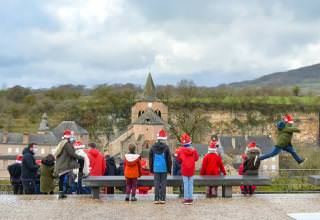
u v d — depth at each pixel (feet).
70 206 61.05
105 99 548.72
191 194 63.16
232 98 560.61
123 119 539.70
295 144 525.75
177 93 557.74
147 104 494.18
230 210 58.70
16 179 77.10
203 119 506.89
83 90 622.54
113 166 79.05
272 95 603.26
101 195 70.33
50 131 445.37
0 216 55.21
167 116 495.82
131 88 566.36
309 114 551.59
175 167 74.43
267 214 56.29
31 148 73.46
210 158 69.87
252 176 68.54
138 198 67.82
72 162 65.77
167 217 54.70
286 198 67.82
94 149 73.41
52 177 71.05
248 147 72.08
